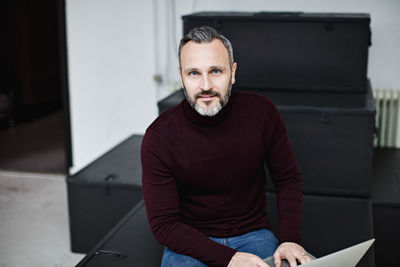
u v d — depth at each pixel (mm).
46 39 5973
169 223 1517
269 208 2240
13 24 5648
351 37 2447
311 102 2326
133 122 3479
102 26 3346
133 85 3408
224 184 1552
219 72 1436
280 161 1629
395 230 2264
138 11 3273
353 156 2244
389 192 2355
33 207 3080
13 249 2557
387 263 2289
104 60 3400
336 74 2512
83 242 2480
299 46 2502
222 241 1579
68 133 3576
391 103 3025
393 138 3119
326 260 1261
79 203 2428
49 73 6078
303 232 2037
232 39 2547
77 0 3336
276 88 2582
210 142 1521
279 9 3064
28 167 3791
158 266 1797
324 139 2246
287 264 1442
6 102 5004
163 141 1530
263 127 1569
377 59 3035
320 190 2314
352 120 2197
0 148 4324
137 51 3342
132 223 2123
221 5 3139
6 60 5734
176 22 3242
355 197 2299
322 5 3010
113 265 1801
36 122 5297
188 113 1517
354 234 2018
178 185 1595
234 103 1563
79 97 3500
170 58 3309
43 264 2410
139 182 2365
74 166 3645
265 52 2539
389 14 2953
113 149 2930
